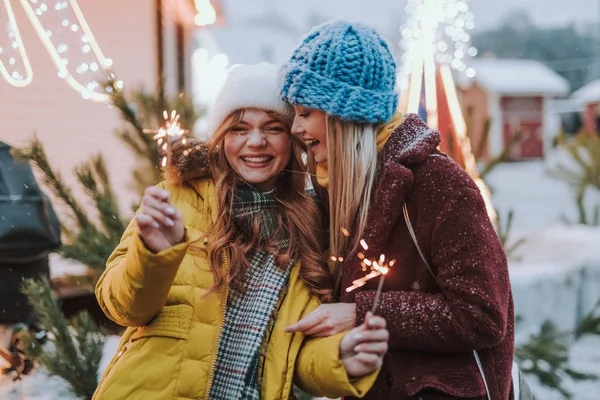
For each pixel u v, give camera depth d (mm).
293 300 2289
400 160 2197
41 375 4555
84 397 3455
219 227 2287
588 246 7152
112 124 7875
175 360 2174
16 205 4418
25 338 3658
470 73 4254
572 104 43969
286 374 2195
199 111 4195
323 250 2434
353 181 2219
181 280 2244
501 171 32812
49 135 7809
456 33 4242
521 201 21406
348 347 2086
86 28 3801
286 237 2377
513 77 38562
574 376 4715
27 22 7469
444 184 2160
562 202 20969
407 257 2209
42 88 7734
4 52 7395
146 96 4109
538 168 34750
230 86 2363
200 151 2371
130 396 2154
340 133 2213
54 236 4531
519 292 5938
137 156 4109
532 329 5789
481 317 2088
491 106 37969
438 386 2141
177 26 8391
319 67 2213
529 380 5414
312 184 2557
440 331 2107
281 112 2363
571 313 6258
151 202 1994
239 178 2408
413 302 2148
